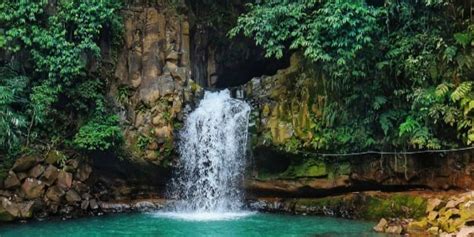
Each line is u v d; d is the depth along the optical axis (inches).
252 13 576.7
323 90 561.3
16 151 543.8
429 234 434.3
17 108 566.9
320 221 517.3
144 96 597.9
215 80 751.7
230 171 598.2
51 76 566.6
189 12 711.7
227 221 520.7
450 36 514.3
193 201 596.4
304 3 548.4
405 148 529.7
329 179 564.4
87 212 563.5
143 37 627.2
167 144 578.2
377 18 530.9
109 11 585.9
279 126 568.7
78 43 584.7
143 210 587.8
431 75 509.4
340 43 518.9
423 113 507.8
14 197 522.3
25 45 568.4
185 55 637.9
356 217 533.6
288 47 645.3
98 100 587.5
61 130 585.6
